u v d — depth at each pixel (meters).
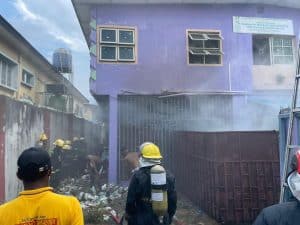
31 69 17.55
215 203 6.68
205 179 7.30
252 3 11.50
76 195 8.93
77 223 1.93
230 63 11.28
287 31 11.84
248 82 11.34
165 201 3.43
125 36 10.79
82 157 12.02
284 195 3.64
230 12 11.44
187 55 11.02
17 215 1.87
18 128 8.05
